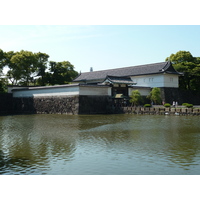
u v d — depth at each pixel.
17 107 50.53
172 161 10.36
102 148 12.91
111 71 59.56
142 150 12.35
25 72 60.16
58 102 41.69
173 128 20.22
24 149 12.82
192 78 55.56
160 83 49.00
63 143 14.34
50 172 9.09
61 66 69.12
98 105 40.59
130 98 42.91
